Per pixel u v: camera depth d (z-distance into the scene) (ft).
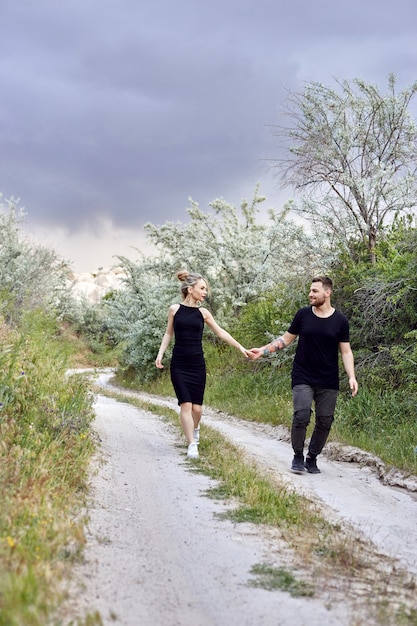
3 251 82.53
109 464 22.52
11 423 20.10
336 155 42.55
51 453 18.71
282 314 48.62
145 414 41.29
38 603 9.49
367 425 31.73
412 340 35.96
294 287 45.16
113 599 10.80
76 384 30.37
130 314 86.79
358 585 12.50
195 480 21.20
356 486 23.20
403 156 42.14
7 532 12.18
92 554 12.89
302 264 44.14
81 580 11.32
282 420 38.58
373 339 38.86
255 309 57.47
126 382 84.58
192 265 75.41
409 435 28.76
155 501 18.13
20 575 10.04
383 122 42.11
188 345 26.00
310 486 22.54
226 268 74.28
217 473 22.08
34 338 30.81
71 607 10.15
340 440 30.50
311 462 25.21
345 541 14.88
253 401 47.52
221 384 55.88
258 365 54.70
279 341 25.53
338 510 19.42
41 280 84.94
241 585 12.00
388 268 37.09
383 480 24.32
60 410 24.41
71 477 17.92
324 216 42.55
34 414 22.22
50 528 12.96
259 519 16.75
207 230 78.07
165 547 14.03
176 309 26.17
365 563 13.97
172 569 12.64
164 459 24.64
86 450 21.74
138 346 78.28
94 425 32.19
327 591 11.93
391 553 15.44
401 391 34.12
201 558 13.48
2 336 29.32
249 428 39.63
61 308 111.34
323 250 43.57
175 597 11.21
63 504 15.17
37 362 28.22
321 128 42.68
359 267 40.19
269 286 70.28
